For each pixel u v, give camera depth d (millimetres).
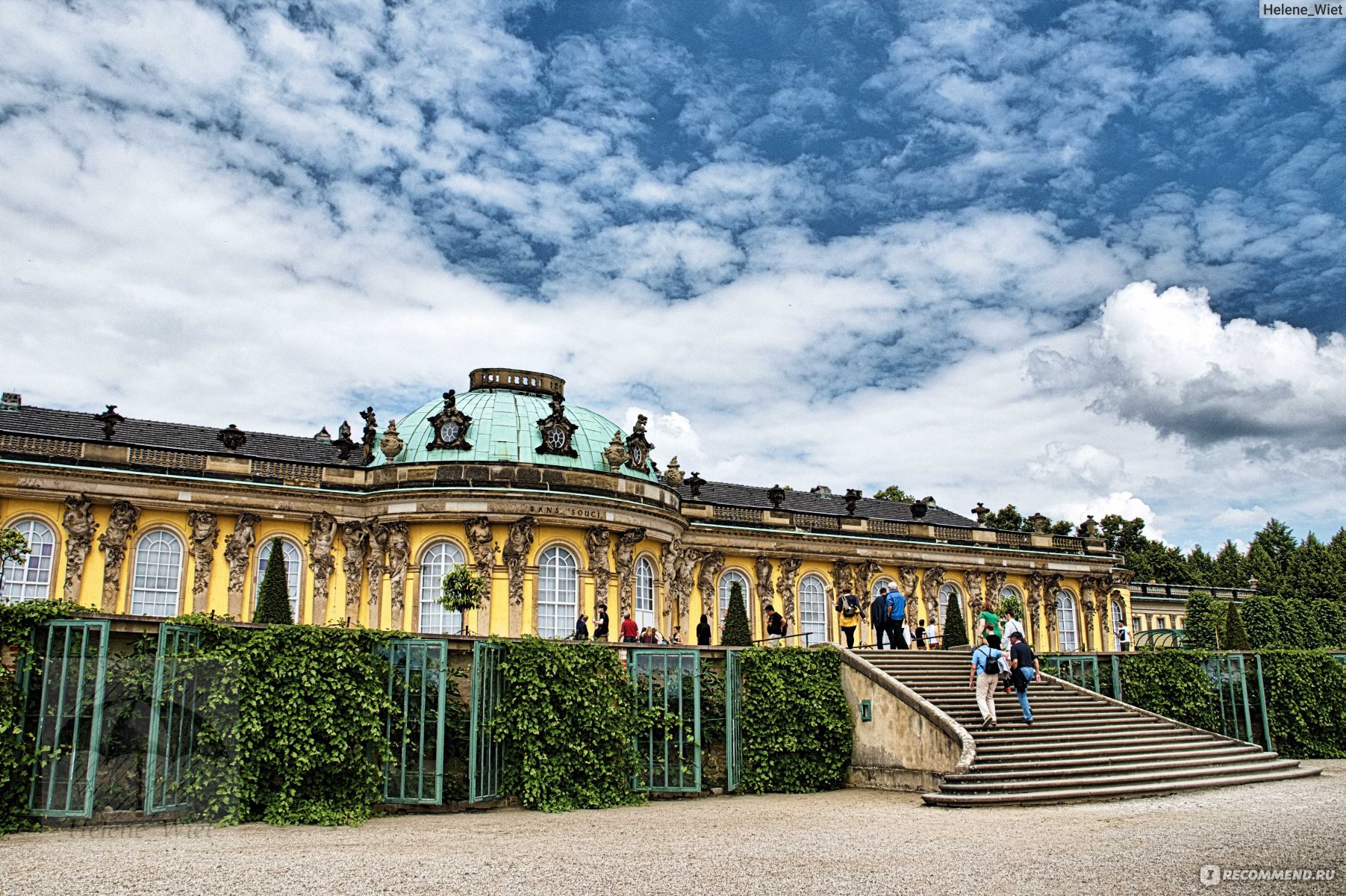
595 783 31672
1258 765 34438
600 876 19797
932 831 24062
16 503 47344
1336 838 21672
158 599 49406
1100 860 19781
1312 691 44938
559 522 52719
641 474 58656
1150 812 25984
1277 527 141125
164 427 56156
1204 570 136125
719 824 26781
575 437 57281
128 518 48812
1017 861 19984
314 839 24609
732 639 52750
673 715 33812
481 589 48031
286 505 52031
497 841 24188
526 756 31000
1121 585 83188
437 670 30344
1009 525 121250
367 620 52281
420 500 52031
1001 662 35812
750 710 35906
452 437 54906
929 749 33281
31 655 25625
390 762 29594
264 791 27719
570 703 31641
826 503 78000
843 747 36406
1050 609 76938
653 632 48281
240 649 27875
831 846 22531
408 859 21547
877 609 43406
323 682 28578
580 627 45406
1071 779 30219
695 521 64062
